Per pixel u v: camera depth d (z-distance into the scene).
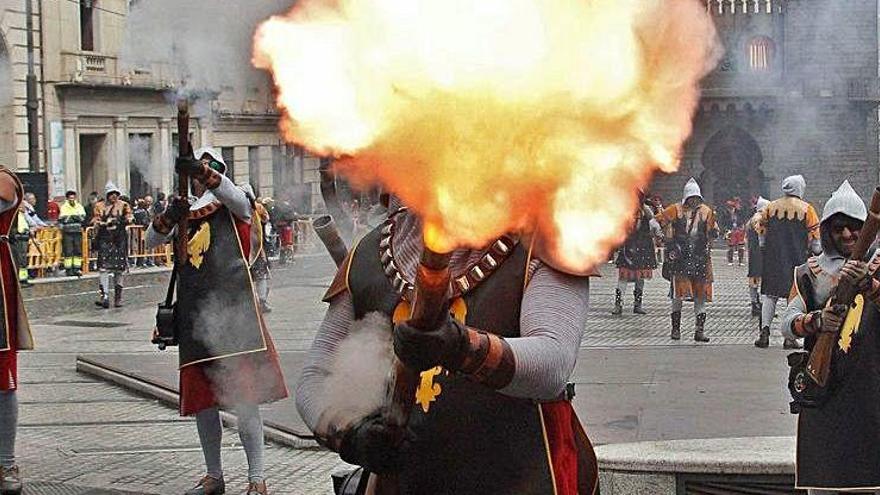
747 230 16.08
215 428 6.59
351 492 2.86
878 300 4.80
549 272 2.42
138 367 10.64
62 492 6.74
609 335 14.05
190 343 6.45
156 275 23.06
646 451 5.47
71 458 7.61
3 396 6.57
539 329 2.34
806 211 12.48
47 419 8.90
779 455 5.31
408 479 2.54
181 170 6.09
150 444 8.03
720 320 15.81
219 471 6.64
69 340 13.57
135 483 6.95
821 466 4.96
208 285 6.40
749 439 5.78
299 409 2.63
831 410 4.95
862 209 5.06
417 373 2.07
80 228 22.20
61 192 21.59
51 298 19.27
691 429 8.00
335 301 2.75
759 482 5.21
